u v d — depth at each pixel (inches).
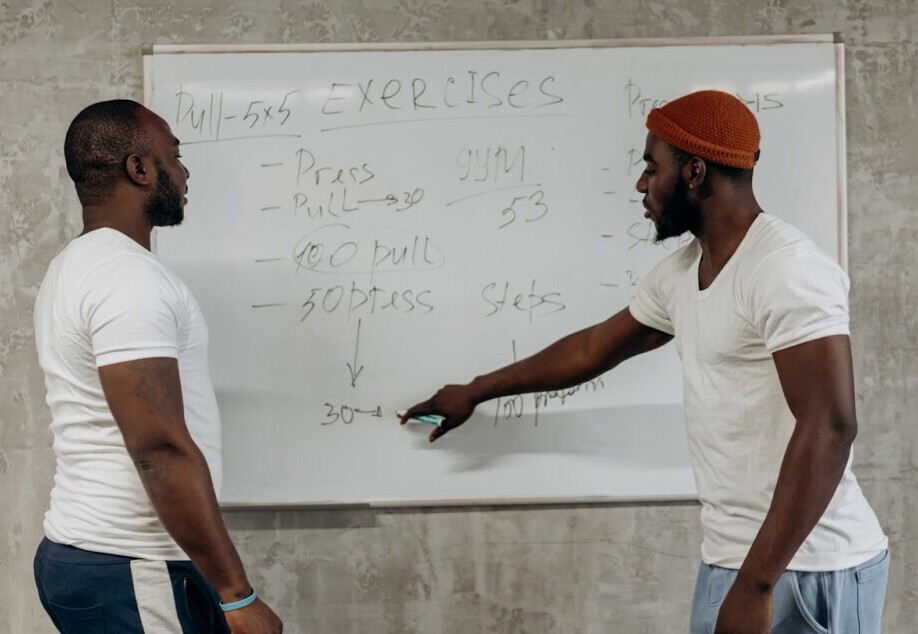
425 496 79.3
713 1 79.6
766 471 53.8
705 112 55.6
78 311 53.5
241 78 77.6
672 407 79.9
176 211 61.2
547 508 80.5
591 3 79.4
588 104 78.7
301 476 78.7
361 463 78.8
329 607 80.0
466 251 78.8
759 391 53.9
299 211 78.2
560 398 79.6
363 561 79.9
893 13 80.2
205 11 78.2
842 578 53.5
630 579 81.0
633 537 80.9
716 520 56.6
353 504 79.0
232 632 53.2
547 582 80.6
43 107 78.0
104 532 54.3
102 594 54.6
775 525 50.3
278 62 77.7
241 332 78.1
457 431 79.4
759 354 53.8
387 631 80.2
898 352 80.7
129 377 51.4
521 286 79.0
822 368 49.9
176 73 77.2
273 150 77.9
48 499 79.0
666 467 79.9
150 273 53.9
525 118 78.6
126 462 54.9
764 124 79.2
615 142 78.8
